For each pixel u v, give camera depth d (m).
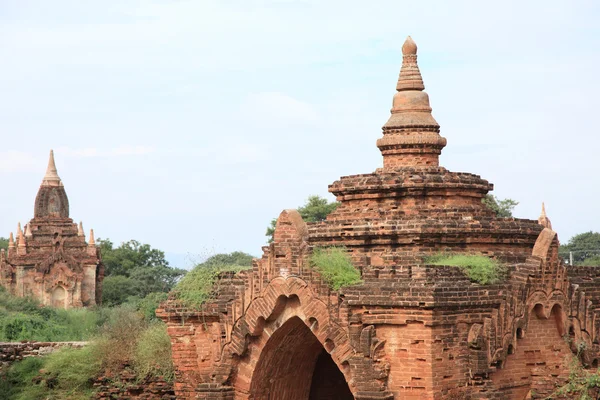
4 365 49.53
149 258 136.00
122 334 45.94
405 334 33.12
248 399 37.72
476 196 37.97
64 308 99.44
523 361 35.09
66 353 46.97
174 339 40.03
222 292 39.12
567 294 35.84
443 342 32.84
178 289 39.91
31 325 68.12
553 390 35.00
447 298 32.59
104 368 45.22
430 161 38.44
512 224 37.12
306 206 86.62
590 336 36.34
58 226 106.00
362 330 33.59
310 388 40.25
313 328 35.22
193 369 39.78
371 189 37.53
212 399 37.84
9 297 91.44
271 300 36.47
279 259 36.38
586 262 81.94
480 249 36.50
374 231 36.28
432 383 32.50
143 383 44.03
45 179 106.88
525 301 34.78
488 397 33.19
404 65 39.12
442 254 35.59
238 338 37.69
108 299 114.00
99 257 106.75
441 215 36.69
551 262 35.47
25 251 104.69
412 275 33.22
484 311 33.84
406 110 38.66
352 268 34.91
